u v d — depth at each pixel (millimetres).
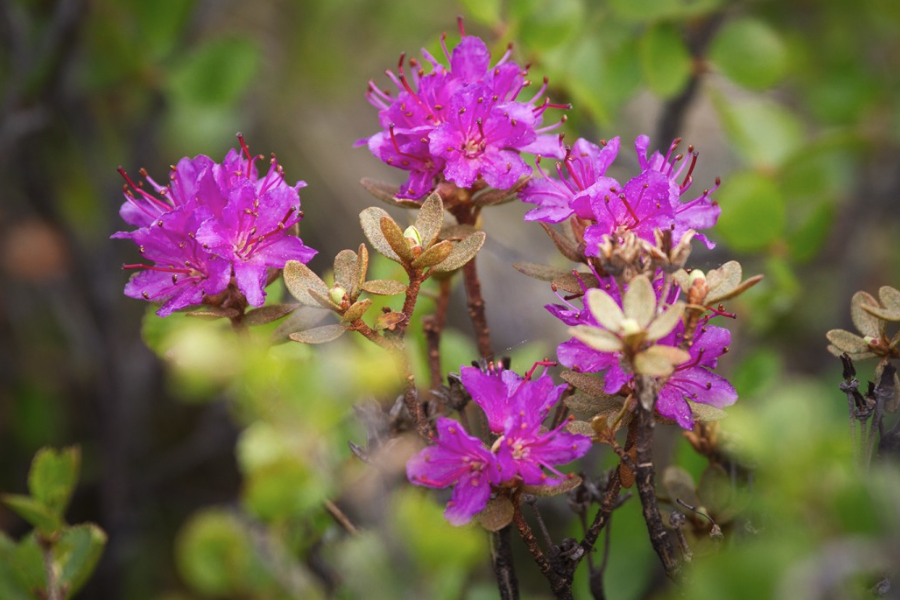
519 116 364
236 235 356
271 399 376
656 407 349
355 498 384
